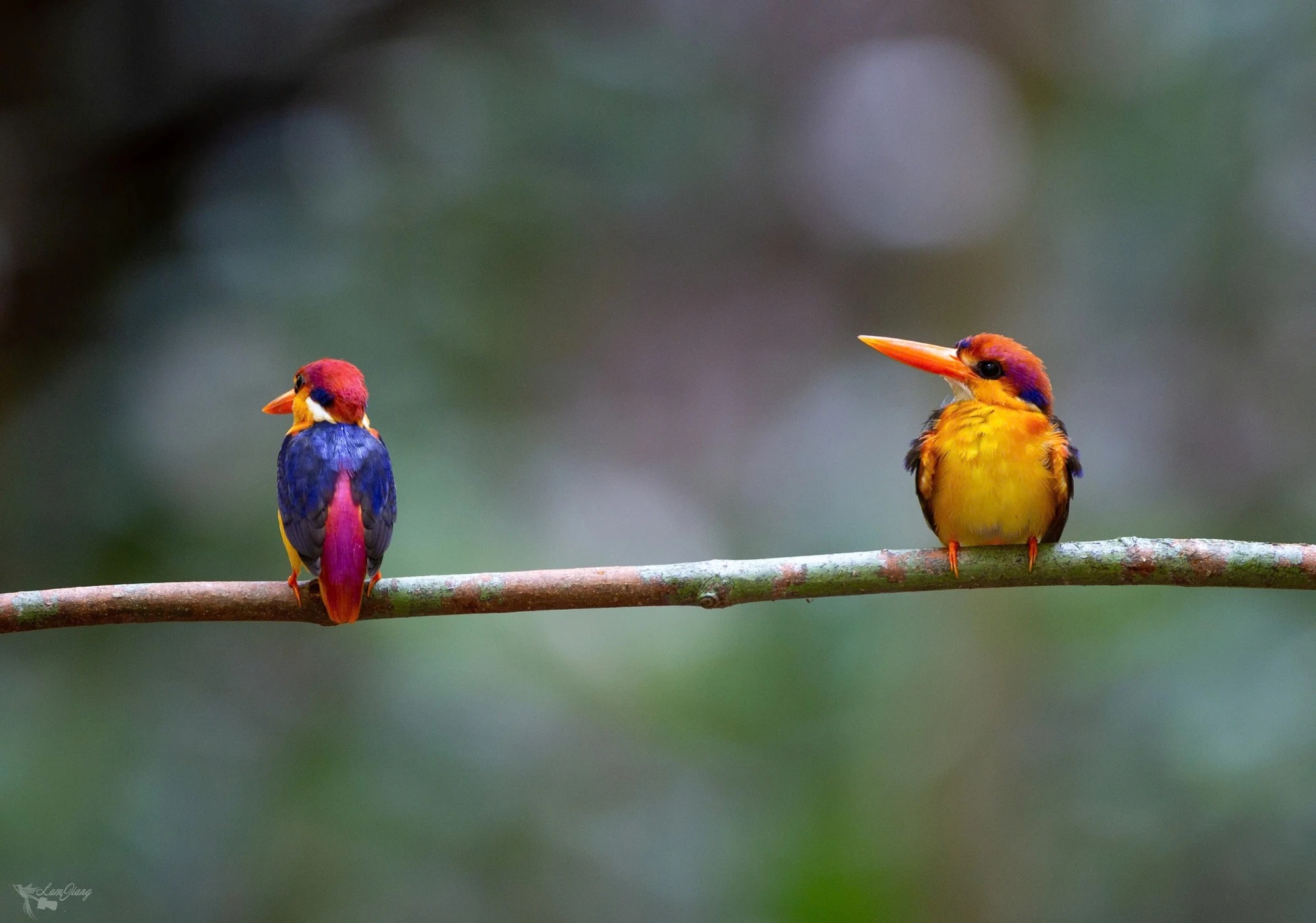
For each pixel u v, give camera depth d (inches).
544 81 547.8
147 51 482.0
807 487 628.7
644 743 473.4
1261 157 536.7
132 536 431.8
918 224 620.1
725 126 616.4
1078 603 476.1
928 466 253.9
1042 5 552.4
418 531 452.1
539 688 458.3
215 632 436.1
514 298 531.2
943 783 461.4
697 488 676.7
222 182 491.8
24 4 466.3
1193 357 563.5
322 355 471.5
